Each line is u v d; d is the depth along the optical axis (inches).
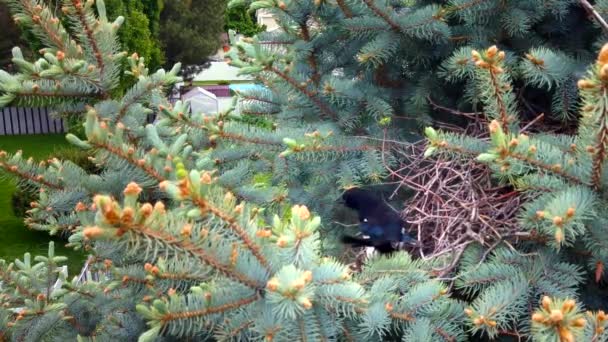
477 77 69.2
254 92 95.3
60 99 71.4
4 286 81.0
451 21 83.5
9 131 576.7
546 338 37.7
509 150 49.7
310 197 82.8
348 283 46.9
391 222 68.5
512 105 65.4
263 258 46.6
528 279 56.4
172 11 514.0
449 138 60.2
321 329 46.6
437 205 67.9
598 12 67.9
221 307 45.8
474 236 60.6
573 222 48.1
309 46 81.3
